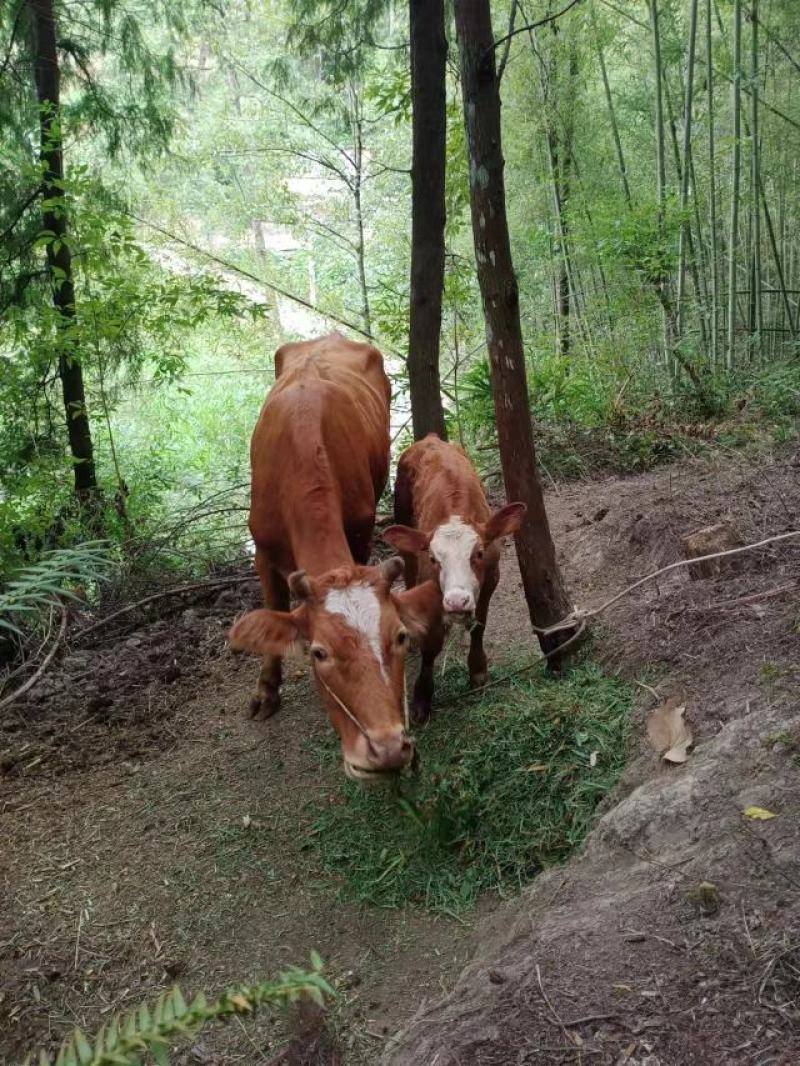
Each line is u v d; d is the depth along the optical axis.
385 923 3.30
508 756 3.79
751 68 8.73
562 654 4.32
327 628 3.15
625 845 2.99
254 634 3.29
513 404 4.22
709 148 8.77
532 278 12.02
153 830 4.03
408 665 5.00
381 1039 2.78
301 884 3.58
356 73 9.27
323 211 16.89
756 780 2.95
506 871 3.37
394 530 4.29
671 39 9.77
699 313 9.12
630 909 2.62
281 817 3.96
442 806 3.56
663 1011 2.26
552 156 10.87
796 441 6.55
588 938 2.56
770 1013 2.17
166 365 8.30
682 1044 2.16
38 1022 3.10
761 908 2.47
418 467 4.94
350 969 3.12
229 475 9.65
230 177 17.03
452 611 3.94
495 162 3.93
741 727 3.19
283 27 14.81
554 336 10.67
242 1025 2.93
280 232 22.66
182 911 3.53
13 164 8.20
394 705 3.08
